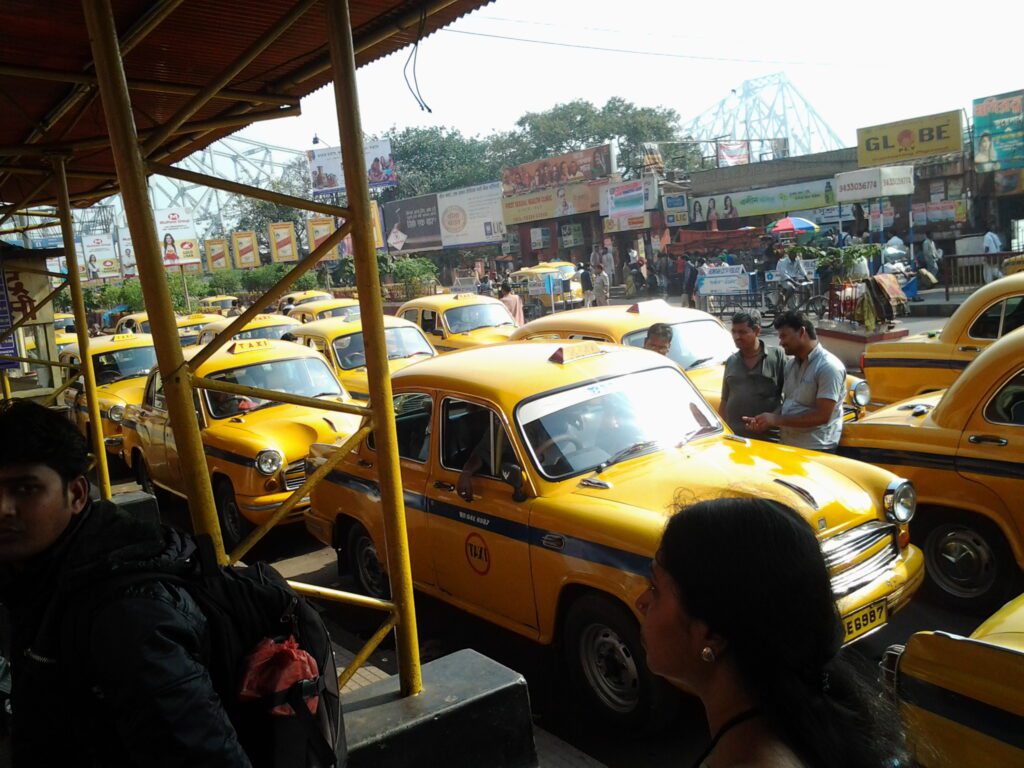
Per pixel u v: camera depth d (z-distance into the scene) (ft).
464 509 16.74
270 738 6.26
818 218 105.29
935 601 17.75
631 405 17.37
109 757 5.52
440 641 18.60
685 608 4.25
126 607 5.44
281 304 85.15
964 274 70.38
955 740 8.96
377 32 13.20
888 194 81.71
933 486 17.30
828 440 19.48
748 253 100.73
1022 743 8.43
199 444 9.27
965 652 8.94
